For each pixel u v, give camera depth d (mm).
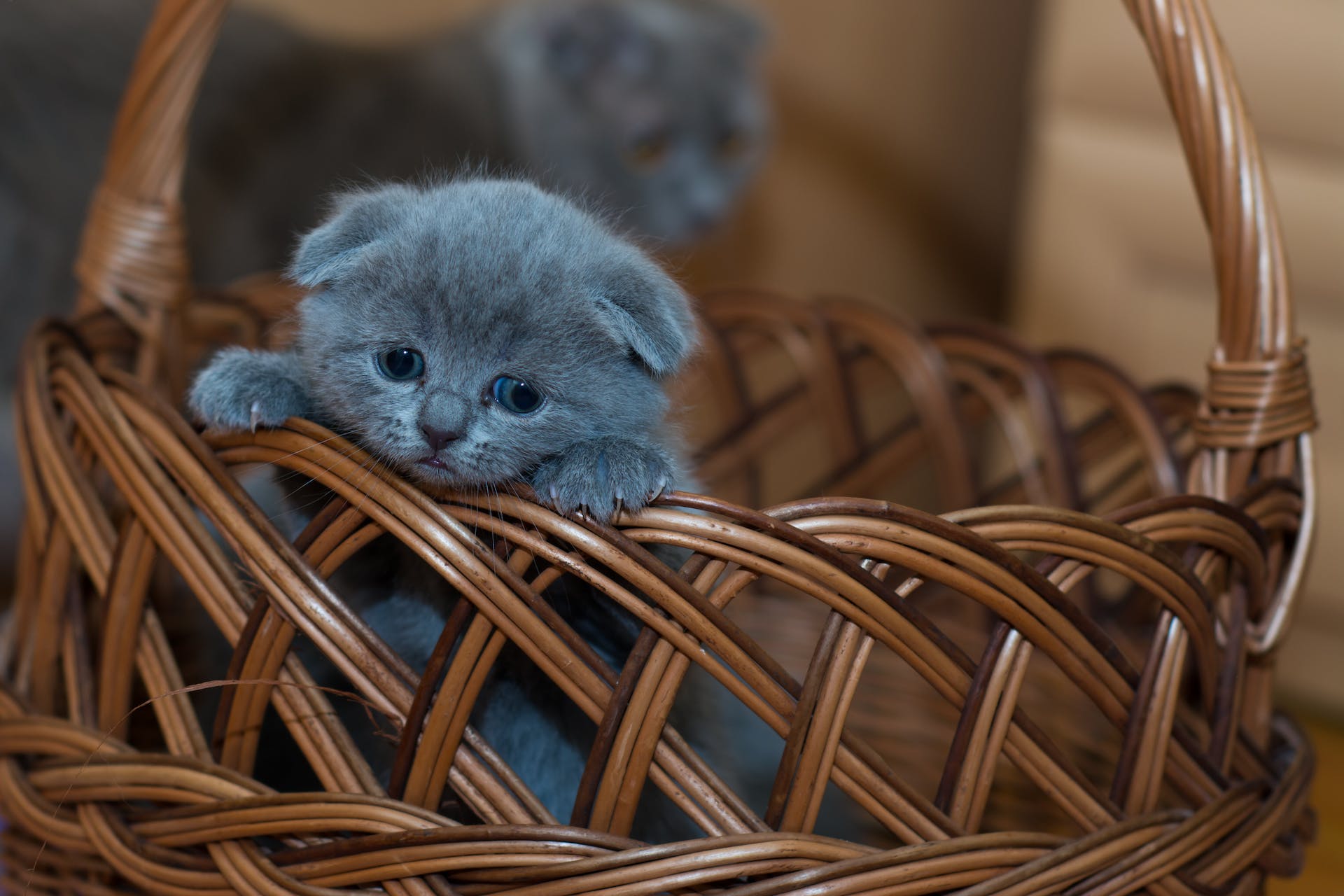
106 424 446
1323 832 619
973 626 611
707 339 569
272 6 806
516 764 470
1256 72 705
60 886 464
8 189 698
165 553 440
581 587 453
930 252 1031
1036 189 847
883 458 627
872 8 940
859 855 419
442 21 876
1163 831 440
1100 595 594
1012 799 550
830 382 627
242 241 772
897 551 422
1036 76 985
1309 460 477
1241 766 469
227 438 443
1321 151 694
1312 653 745
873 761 424
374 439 430
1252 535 460
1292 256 712
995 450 886
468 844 417
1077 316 838
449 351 430
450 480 426
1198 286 783
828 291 998
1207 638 451
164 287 523
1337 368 712
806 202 968
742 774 516
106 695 454
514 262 433
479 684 423
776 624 626
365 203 449
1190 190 754
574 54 862
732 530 416
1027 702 580
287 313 487
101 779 446
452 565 418
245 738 441
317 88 798
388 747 474
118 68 727
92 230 523
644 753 417
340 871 424
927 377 614
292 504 462
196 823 435
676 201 886
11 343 693
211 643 502
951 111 1000
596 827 421
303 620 427
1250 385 474
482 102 861
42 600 469
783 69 931
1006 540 431
